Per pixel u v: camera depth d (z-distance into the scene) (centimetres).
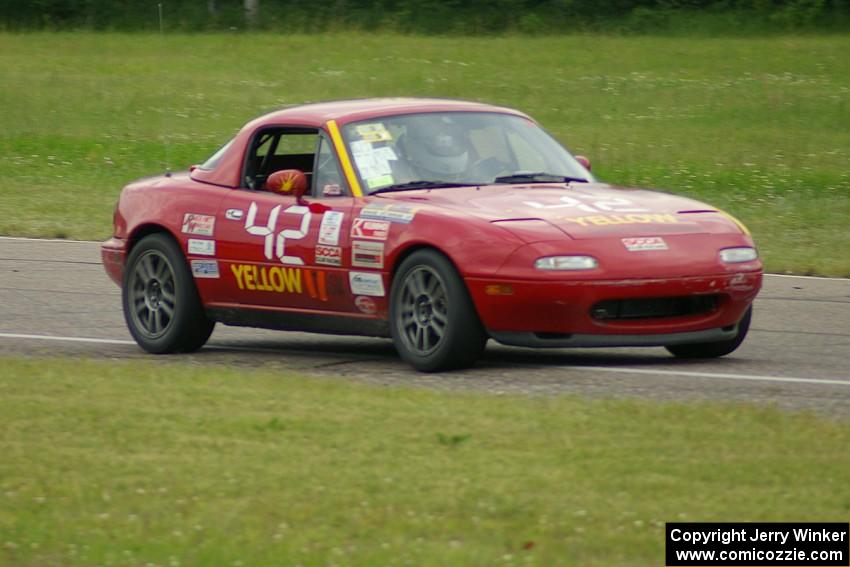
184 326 2766
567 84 9156
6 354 2727
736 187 5634
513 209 2434
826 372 2455
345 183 2586
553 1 13012
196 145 6844
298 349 2842
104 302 3412
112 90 8869
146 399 2125
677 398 2181
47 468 1744
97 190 5678
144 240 2842
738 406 2031
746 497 1578
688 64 10175
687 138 7144
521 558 1394
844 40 11525
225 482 1667
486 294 2342
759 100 8462
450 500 1574
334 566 1387
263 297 2681
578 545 1430
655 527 1482
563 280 2300
